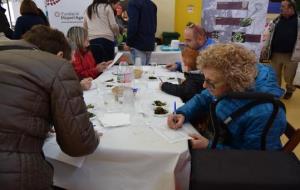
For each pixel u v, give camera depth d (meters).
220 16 3.74
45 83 0.82
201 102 1.50
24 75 0.80
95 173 1.17
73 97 0.88
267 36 4.11
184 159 1.12
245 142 1.18
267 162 0.90
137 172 1.15
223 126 1.19
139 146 1.14
